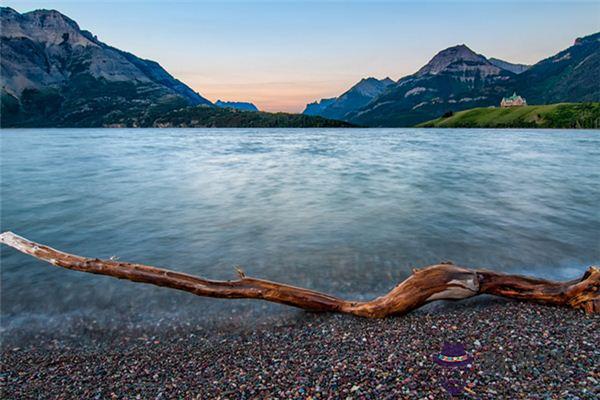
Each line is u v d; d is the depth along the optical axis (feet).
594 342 16.94
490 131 517.14
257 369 16.14
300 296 21.56
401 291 20.83
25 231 40.96
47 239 38.11
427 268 21.80
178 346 18.65
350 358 16.58
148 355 17.88
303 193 63.52
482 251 32.76
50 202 57.11
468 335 18.19
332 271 28.60
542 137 316.60
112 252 33.96
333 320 20.97
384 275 27.71
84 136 400.06
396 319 20.65
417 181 77.00
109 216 47.75
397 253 32.45
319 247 34.35
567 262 30.09
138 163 117.39
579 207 51.21
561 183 73.67
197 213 49.11
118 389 15.11
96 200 58.44
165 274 21.66
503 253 32.22
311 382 14.76
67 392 15.03
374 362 16.06
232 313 22.16
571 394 13.14
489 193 62.54
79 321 21.45
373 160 126.62
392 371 15.23
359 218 45.34
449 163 115.65
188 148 195.83
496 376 14.52
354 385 14.35
